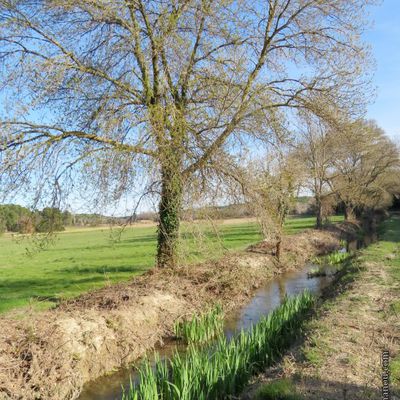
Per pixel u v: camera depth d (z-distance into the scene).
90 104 13.12
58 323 8.97
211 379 6.98
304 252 26.11
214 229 12.31
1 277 20.66
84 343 8.95
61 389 7.82
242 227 53.91
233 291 14.61
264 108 14.61
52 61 11.62
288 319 10.62
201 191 11.90
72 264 25.19
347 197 48.78
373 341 7.81
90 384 8.66
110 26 13.25
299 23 15.48
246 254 21.02
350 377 6.37
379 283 12.72
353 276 14.47
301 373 6.61
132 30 12.69
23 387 7.44
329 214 48.06
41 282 18.36
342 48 15.47
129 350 9.80
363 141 19.62
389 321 8.96
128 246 36.75
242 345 8.36
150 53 12.69
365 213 67.19
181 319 11.68
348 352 7.29
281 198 15.94
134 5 12.92
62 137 12.66
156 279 13.63
